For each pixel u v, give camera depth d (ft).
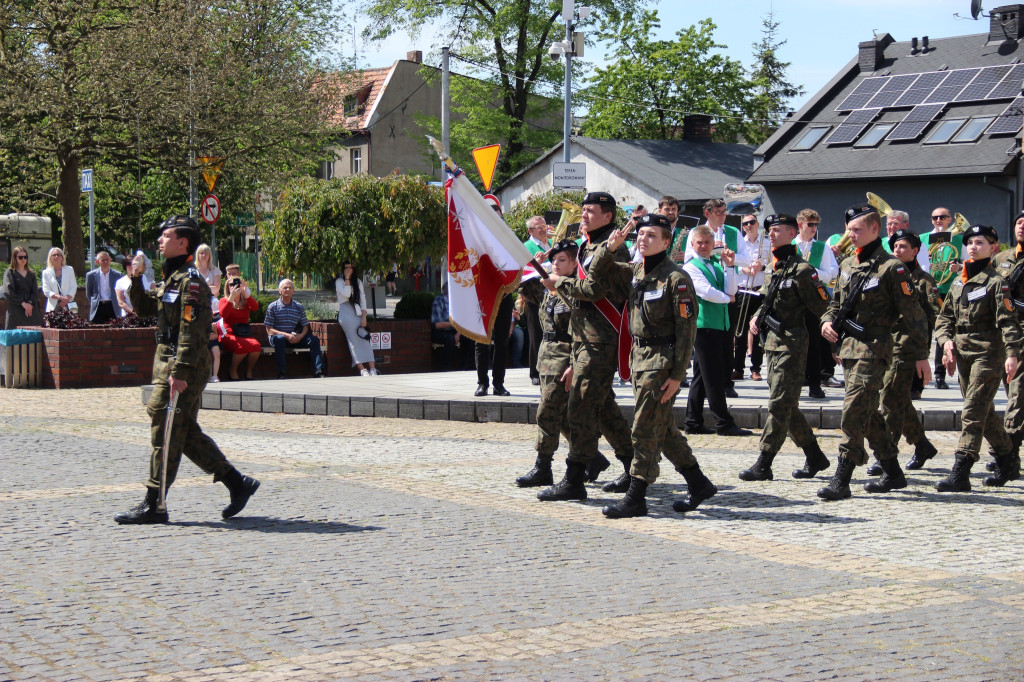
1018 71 110.22
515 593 18.20
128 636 15.87
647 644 15.61
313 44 116.47
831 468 30.81
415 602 17.63
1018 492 27.61
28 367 53.21
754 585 18.84
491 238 30.60
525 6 144.15
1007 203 103.09
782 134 120.47
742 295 42.52
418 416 41.19
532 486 27.71
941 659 15.03
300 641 15.67
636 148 141.18
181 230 23.16
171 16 92.63
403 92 193.16
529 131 151.12
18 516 23.89
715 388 35.42
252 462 31.68
